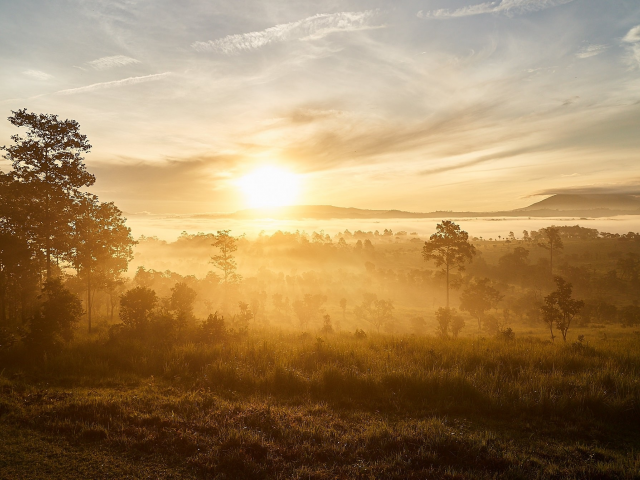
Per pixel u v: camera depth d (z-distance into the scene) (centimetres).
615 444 611
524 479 491
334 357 1088
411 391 820
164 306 2191
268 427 639
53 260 2186
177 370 995
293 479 485
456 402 766
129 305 1571
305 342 1408
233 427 633
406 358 1091
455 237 5000
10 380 887
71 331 1458
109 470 506
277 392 841
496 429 659
